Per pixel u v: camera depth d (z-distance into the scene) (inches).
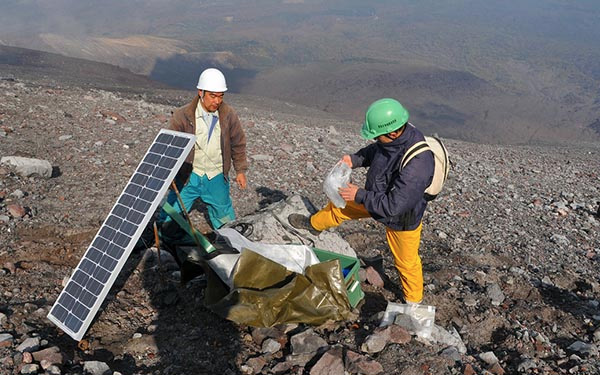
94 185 340.2
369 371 168.9
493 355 191.6
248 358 178.4
